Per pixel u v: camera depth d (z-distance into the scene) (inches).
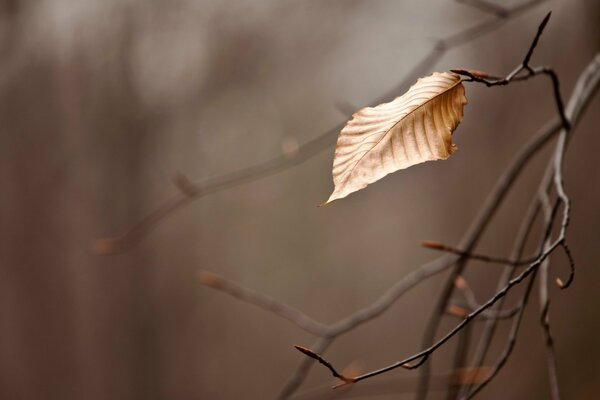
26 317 252.2
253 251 324.8
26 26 216.8
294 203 324.8
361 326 334.6
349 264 346.3
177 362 281.0
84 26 223.5
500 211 185.5
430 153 47.8
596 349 168.4
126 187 247.8
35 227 244.1
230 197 299.4
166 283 279.1
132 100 235.6
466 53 164.4
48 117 230.4
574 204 166.9
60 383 256.7
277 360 333.1
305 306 348.8
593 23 143.6
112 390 263.4
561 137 57.5
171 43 231.0
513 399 178.2
